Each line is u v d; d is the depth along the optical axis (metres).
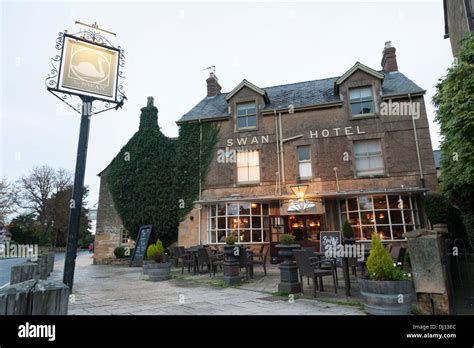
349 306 5.21
